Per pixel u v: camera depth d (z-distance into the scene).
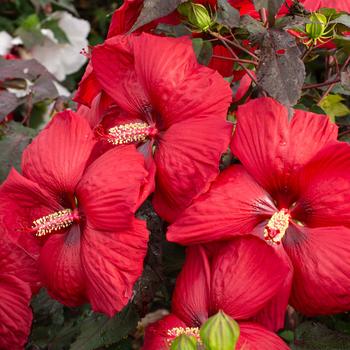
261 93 1.04
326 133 0.95
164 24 1.07
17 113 1.67
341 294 0.94
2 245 1.08
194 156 0.95
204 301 0.97
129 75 1.02
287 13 1.03
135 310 1.06
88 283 0.98
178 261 1.16
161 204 0.99
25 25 1.84
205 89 0.97
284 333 1.08
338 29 1.03
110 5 2.14
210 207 0.95
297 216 0.97
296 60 0.96
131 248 0.96
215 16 1.01
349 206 0.94
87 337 1.06
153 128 1.00
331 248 0.94
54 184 1.02
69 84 2.00
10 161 1.30
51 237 1.02
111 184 0.96
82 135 1.02
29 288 1.08
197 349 0.89
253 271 0.95
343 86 1.03
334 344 1.02
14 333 1.08
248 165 0.96
